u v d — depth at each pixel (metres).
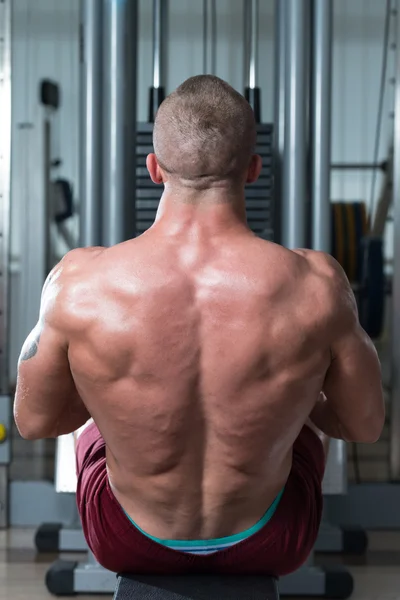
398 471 2.95
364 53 5.65
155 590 1.16
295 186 2.40
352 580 2.30
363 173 5.75
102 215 2.41
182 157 1.11
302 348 1.08
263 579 1.20
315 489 1.25
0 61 2.82
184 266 1.09
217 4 5.36
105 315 1.08
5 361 2.87
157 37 2.49
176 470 1.12
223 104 1.11
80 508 1.26
